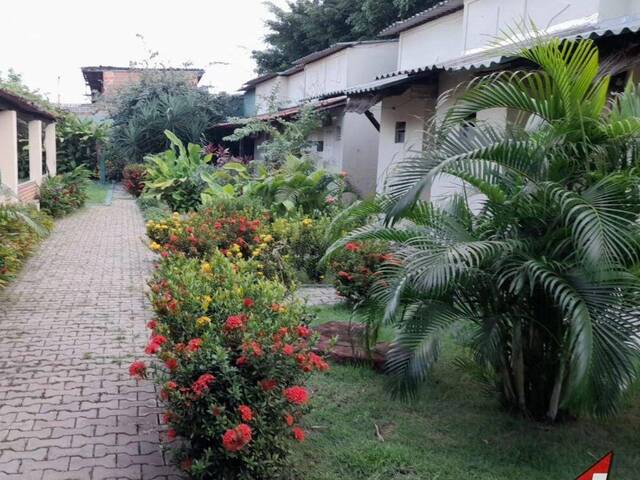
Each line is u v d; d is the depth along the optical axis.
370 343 4.66
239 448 2.76
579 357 2.85
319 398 4.31
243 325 3.27
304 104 17.00
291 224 8.43
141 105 24.86
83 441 3.64
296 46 28.94
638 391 4.20
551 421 3.93
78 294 7.28
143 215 15.09
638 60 5.31
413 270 3.39
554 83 3.33
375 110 15.14
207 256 7.20
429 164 3.44
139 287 7.72
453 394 4.41
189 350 3.04
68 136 24.77
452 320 3.65
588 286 3.12
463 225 3.87
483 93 3.58
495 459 3.53
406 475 3.35
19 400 4.20
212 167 18.05
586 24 8.69
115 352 5.23
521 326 3.77
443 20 13.73
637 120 3.15
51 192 14.26
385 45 17.95
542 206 3.43
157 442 3.64
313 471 3.34
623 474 3.40
